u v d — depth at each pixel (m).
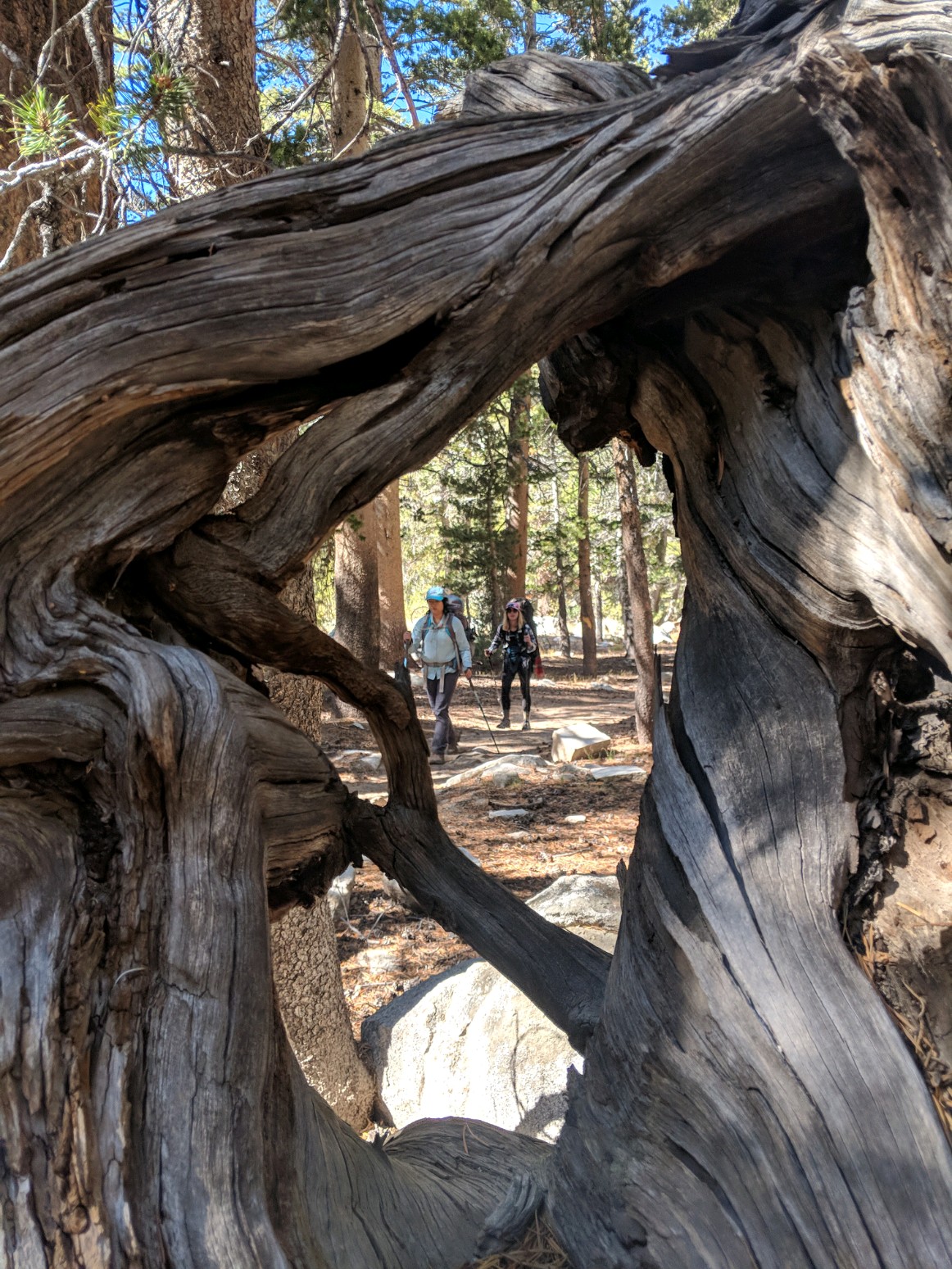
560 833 8.52
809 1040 2.03
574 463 27.25
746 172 2.25
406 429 2.30
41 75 3.14
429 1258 2.20
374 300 2.14
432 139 2.21
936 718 2.27
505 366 2.35
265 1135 1.99
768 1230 1.97
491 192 2.21
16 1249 1.67
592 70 2.61
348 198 2.14
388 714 2.69
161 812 1.98
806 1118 1.98
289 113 4.22
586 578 24.83
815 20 2.23
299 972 4.43
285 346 2.11
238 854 2.01
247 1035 1.94
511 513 22.91
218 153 3.28
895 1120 1.93
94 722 1.99
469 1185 2.57
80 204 3.61
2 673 2.00
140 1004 1.89
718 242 2.29
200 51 4.12
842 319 2.20
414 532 31.06
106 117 2.96
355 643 15.61
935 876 2.21
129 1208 1.74
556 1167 2.36
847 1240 1.89
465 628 11.98
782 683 2.35
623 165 2.19
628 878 2.55
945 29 1.89
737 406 2.52
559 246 2.21
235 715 2.07
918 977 2.18
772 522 2.39
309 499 2.32
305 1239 1.94
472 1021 4.64
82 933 1.89
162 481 2.19
